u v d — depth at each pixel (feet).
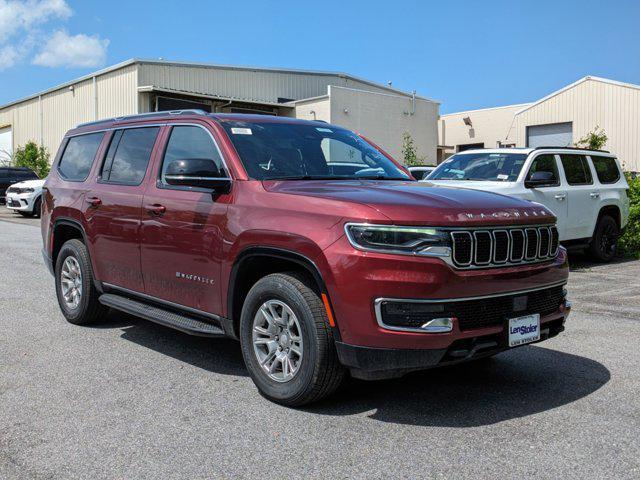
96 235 18.61
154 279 16.46
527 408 13.09
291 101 100.63
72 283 20.34
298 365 12.76
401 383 14.71
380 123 100.94
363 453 10.93
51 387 14.33
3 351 17.24
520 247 12.79
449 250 11.62
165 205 15.83
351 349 11.85
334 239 11.97
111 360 16.49
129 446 11.21
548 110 95.96
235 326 14.38
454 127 122.83
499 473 10.16
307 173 15.35
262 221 13.25
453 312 11.65
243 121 16.17
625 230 39.99
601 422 12.31
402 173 17.38
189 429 11.97
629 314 22.36
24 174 85.66
